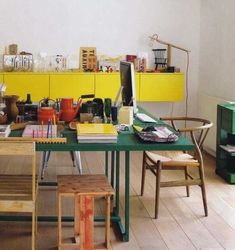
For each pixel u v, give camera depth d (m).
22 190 2.77
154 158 3.64
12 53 5.66
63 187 2.83
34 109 3.49
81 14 5.81
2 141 2.50
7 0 5.67
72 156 5.02
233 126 4.39
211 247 3.04
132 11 5.89
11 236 3.16
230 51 5.14
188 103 6.18
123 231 3.20
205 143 5.56
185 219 3.52
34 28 5.76
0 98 3.39
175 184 3.55
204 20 5.89
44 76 5.50
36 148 2.64
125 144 2.72
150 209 3.72
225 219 3.53
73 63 5.83
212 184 4.39
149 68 6.00
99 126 2.95
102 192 2.79
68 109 3.39
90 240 2.86
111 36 5.90
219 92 5.48
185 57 6.09
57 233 3.21
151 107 6.12
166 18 5.97
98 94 5.62
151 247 3.03
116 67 5.77
